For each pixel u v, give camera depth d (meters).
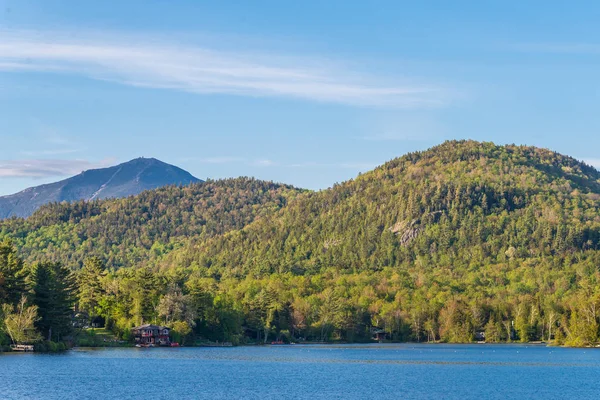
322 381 178.88
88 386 155.75
